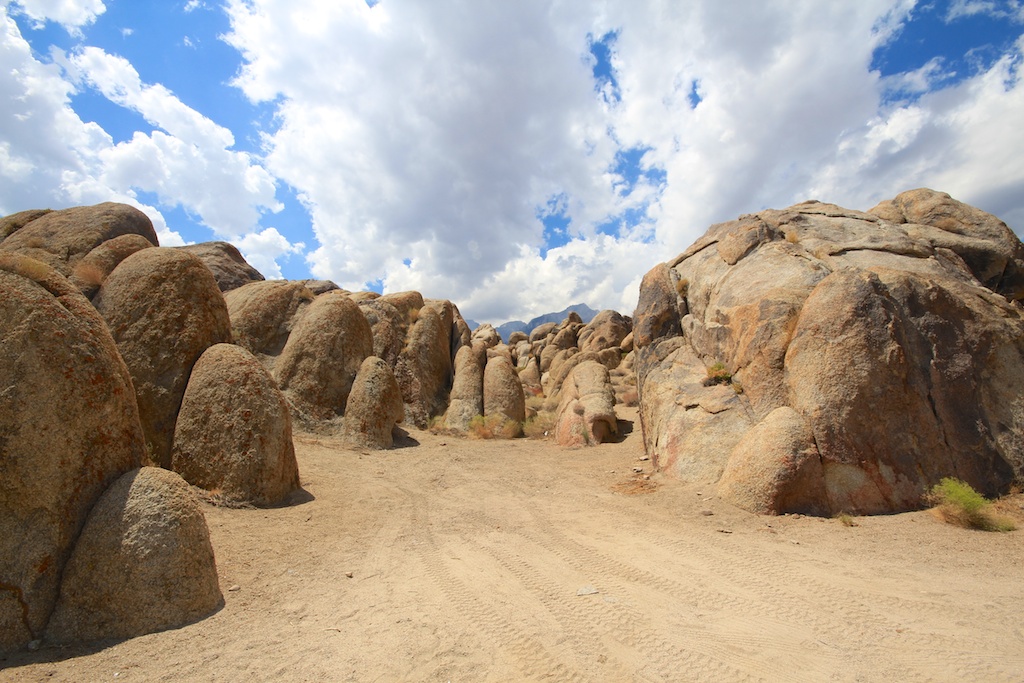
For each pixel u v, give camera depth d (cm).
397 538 807
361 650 470
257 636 497
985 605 539
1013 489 849
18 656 457
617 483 1143
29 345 530
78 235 1334
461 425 2000
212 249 2323
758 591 585
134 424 632
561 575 649
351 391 1641
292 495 981
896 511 834
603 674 429
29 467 509
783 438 898
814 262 1186
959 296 1001
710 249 1465
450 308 2642
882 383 887
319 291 2748
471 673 432
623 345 4372
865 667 432
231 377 957
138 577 512
